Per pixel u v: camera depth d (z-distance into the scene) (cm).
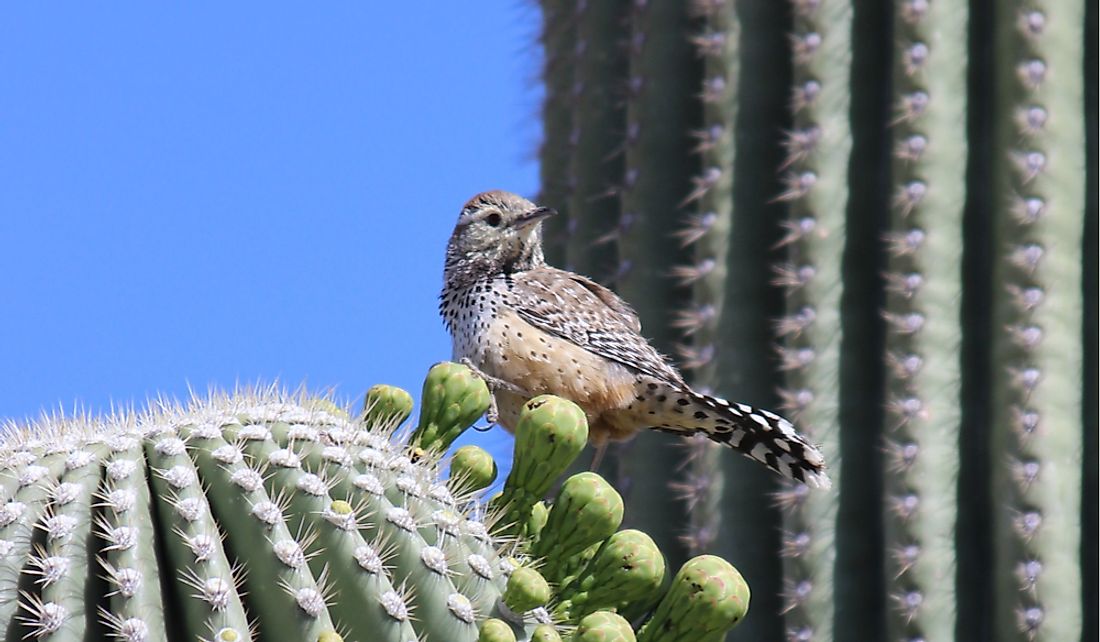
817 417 914
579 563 522
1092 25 945
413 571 450
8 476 454
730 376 945
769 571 936
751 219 962
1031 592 881
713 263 956
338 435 475
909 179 919
